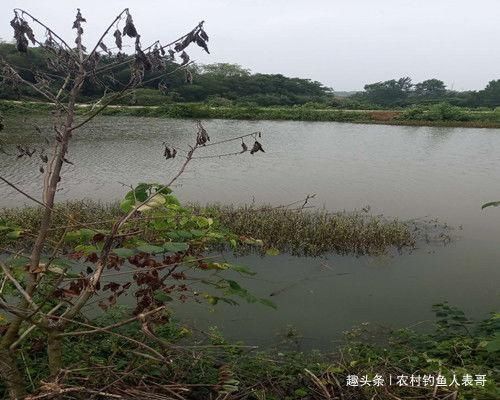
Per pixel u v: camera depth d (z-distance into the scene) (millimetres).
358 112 55031
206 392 3639
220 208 12031
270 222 10023
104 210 11031
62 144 2844
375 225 10648
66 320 2664
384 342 6000
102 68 2875
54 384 2494
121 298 6410
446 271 9055
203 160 22797
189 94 65688
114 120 45156
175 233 3021
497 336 3584
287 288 7973
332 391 3664
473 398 3369
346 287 8133
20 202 13289
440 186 17562
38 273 2768
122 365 3486
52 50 2893
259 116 52906
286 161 22953
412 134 38219
